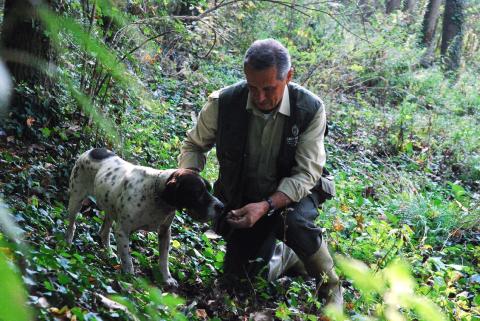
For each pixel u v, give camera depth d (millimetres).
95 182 4133
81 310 2848
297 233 3914
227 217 3744
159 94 8336
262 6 12078
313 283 4688
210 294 4043
